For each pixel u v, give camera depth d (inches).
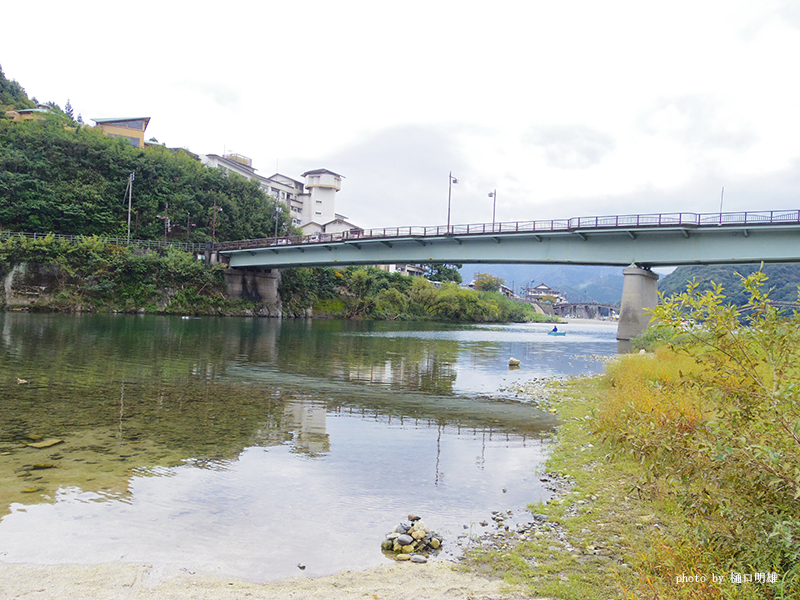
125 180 2972.4
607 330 3841.0
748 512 190.2
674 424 227.3
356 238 2288.4
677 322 213.8
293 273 3403.1
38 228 2586.1
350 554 243.8
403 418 552.7
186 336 1433.3
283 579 218.8
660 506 298.5
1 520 263.4
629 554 239.1
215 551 241.6
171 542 248.5
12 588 202.7
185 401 584.7
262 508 294.4
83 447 393.1
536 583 218.4
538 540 261.9
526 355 1378.0
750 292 202.5
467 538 264.8
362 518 286.8
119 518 272.5
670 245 1672.0
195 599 199.9
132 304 2495.1
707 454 202.2
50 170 2719.0
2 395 569.9
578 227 1749.5
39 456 367.2
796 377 190.2
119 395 599.2
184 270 2696.9
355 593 208.1
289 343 1418.6
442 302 4030.5
